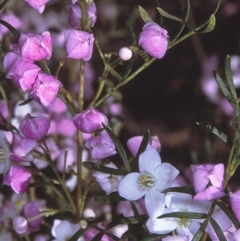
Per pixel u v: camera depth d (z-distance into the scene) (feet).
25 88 1.07
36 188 1.34
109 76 1.86
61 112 1.40
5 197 1.34
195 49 2.08
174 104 2.03
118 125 1.53
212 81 1.77
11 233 1.34
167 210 1.07
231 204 1.04
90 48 1.10
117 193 1.11
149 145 1.09
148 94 2.05
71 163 1.34
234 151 1.12
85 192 1.22
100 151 1.13
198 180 1.04
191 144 1.82
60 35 1.61
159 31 1.11
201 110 1.80
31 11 1.76
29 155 1.20
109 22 2.03
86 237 1.17
